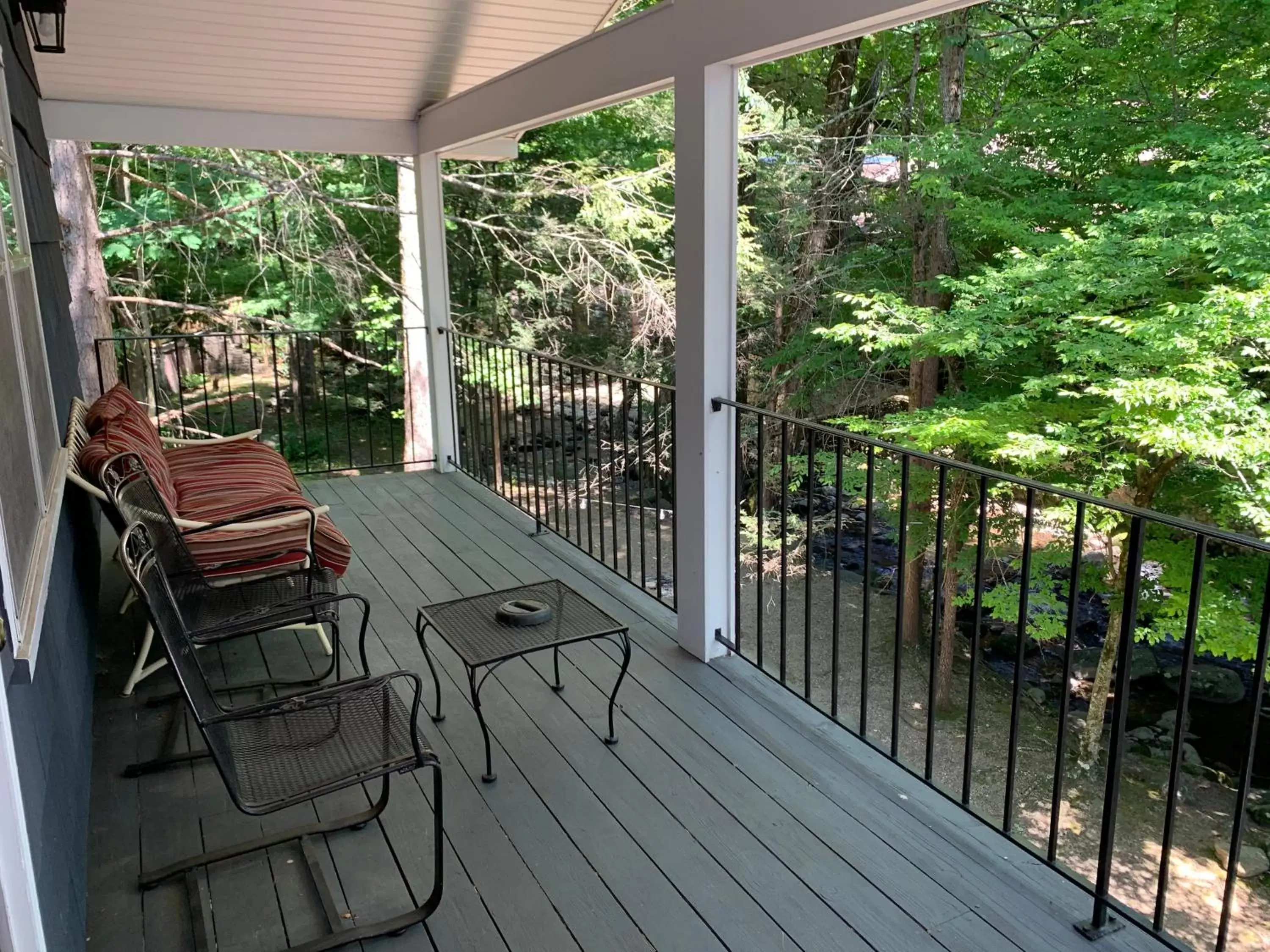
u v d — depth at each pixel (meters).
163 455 3.73
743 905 2.00
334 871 2.13
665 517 10.33
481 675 3.10
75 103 4.86
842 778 2.48
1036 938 1.90
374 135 5.41
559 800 2.39
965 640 9.38
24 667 1.38
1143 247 6.68
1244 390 6.32
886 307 7.99
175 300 10.76
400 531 4.73
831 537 10.05
